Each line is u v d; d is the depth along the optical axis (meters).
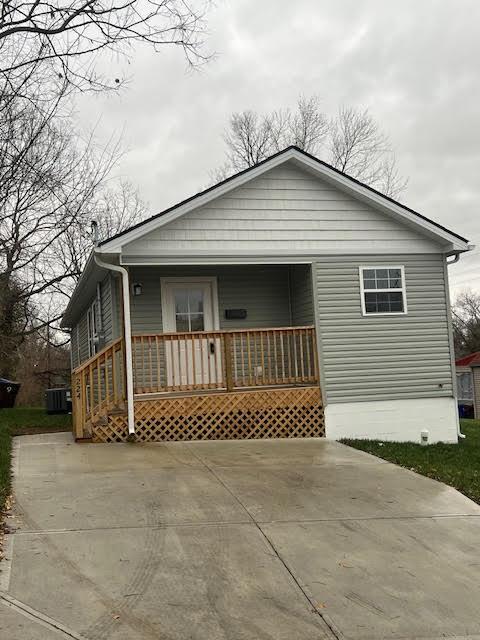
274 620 4.05
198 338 10.30
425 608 4.32
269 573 4.77
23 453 8.84
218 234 10.75
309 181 11.30
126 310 10.05
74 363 22.22
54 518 5.80
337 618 4.13
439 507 6.64
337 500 6.74
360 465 8.48
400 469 8.35
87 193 17.48
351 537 5.63
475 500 7.02
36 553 4.94
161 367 11.17
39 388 31.03
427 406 11.48
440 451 10.20
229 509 6.25
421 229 11.63
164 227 10.50
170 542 5.29
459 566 5.07
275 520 5.98
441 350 11.67
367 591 4.55
